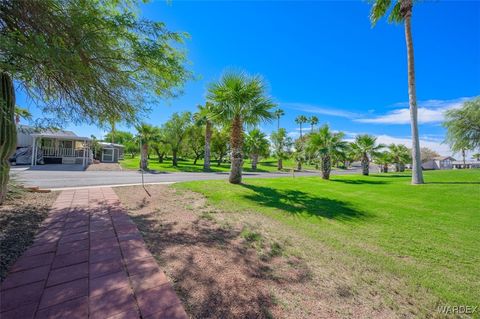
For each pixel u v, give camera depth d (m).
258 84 9.97
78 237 3.46
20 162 19.73
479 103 15.66
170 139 27.20
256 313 2.03
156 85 4.81
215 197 7.41
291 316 2.05
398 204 7.70
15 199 5.56
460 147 16.98
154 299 2.02
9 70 3.01
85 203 5.77
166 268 2.64
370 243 4.36
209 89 10.09
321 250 3.84
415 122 12.77
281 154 34.81
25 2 3.06
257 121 10.76
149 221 4.50
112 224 4.13
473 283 3.03
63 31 3.37
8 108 4.04
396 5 13.16
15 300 1.93
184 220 4.77
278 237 4.26
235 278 2.59
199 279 2.48
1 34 2.97
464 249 4.15
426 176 17.06
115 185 9.35
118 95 4.47
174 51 4.64
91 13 3.47
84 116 4.82
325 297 2.46
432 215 6.38
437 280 3.07
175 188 8.75
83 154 21.52
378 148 22.00
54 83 4.19
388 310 2.36
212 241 3.71
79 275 2.38
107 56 3.76
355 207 7.18
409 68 12.72
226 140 34.19
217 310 2.00
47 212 4.82
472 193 9.68
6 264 2.56
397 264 3.50
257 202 7.19
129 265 2.63
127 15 3.72
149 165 26.56
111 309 1.86
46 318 1.73
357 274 3.10
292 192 9.40
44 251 2.94
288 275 2.85
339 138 16.52
